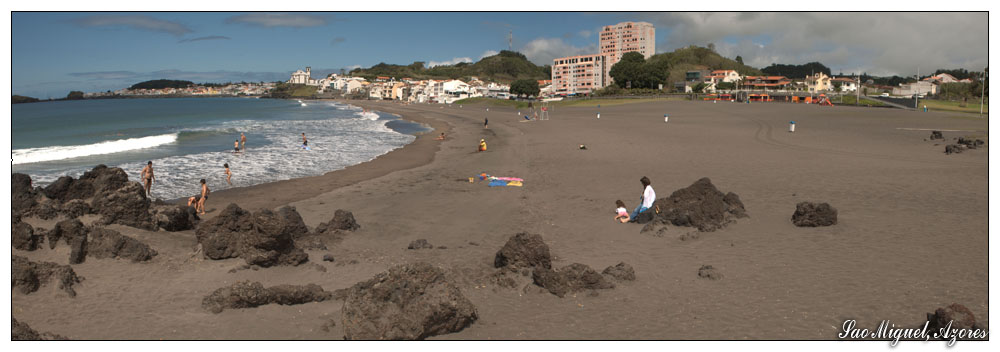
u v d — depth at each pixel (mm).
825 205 15461
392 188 26016
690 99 134500
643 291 10953
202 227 13727
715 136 47688
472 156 39156
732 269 12109
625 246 14602
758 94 136125
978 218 15648
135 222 15664
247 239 13047
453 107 150500
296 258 13117
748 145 39781
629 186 24203
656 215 16703
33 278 11148
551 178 27188
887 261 12070
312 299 10641
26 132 66438
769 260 12617
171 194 25781
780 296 10359
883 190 20625
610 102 135250
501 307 10375
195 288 11625
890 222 15547
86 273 12398
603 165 31297
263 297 10438
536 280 11406
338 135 60312
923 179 22672
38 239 13625
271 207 22234
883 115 70812
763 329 8969
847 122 60375
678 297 10547
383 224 18094
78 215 15906
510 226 17547
